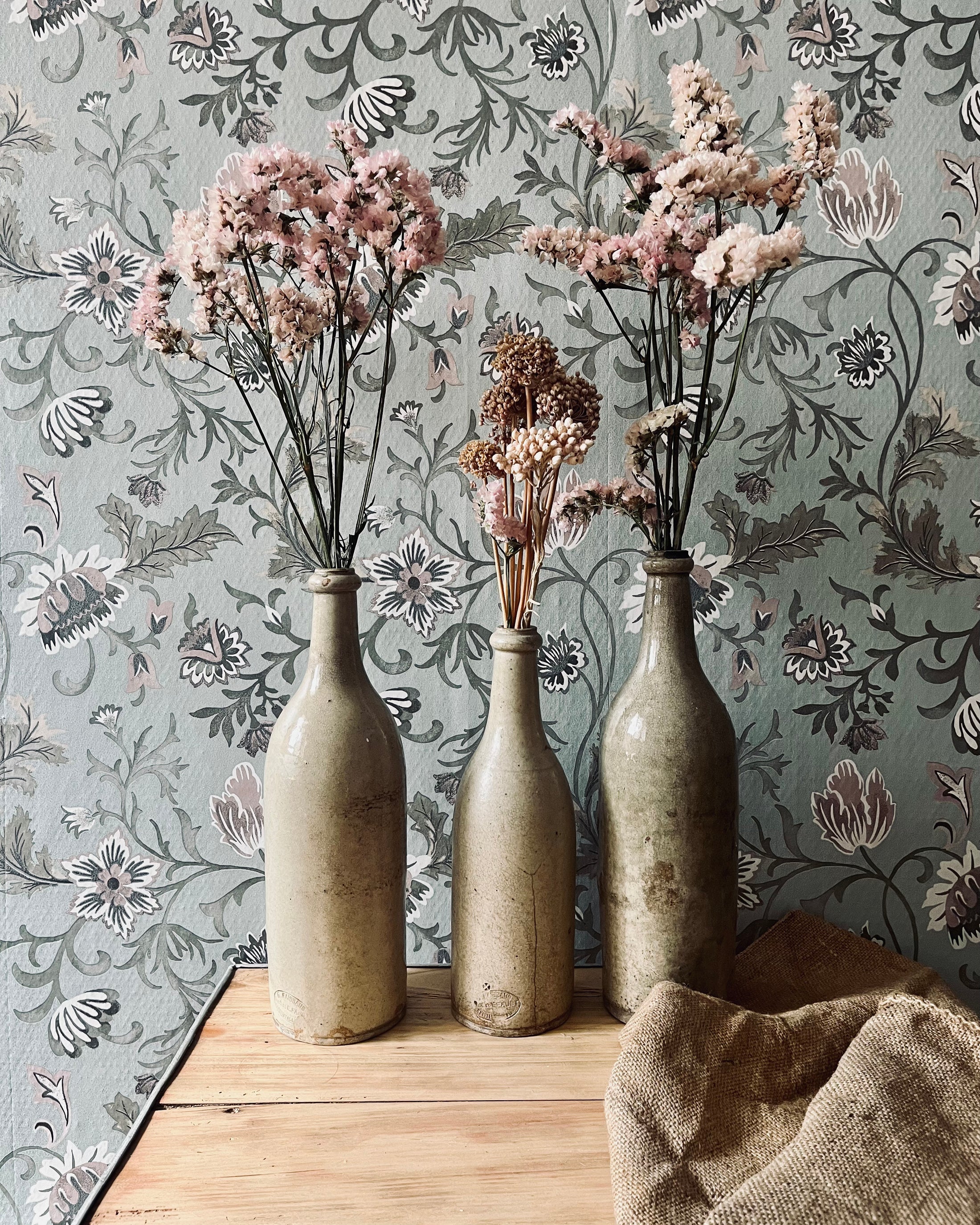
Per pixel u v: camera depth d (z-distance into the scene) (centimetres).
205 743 96
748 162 66
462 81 92
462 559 95
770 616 96
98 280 93
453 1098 70
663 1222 54
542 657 96
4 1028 98
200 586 95
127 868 97
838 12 92
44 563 95
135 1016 98
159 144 92
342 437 77
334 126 70
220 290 73
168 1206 58
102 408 94
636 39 92
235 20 92
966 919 98
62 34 92
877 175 93
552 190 93
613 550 95
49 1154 98
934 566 95
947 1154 57
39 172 92
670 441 79
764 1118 64
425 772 97
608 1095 64
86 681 96
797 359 94
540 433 70
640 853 77
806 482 95
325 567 77
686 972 78
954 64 92
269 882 77
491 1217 58
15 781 96
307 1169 62
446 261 93
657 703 77
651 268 71
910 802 97
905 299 94
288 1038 78
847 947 87
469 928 78
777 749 96
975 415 94
